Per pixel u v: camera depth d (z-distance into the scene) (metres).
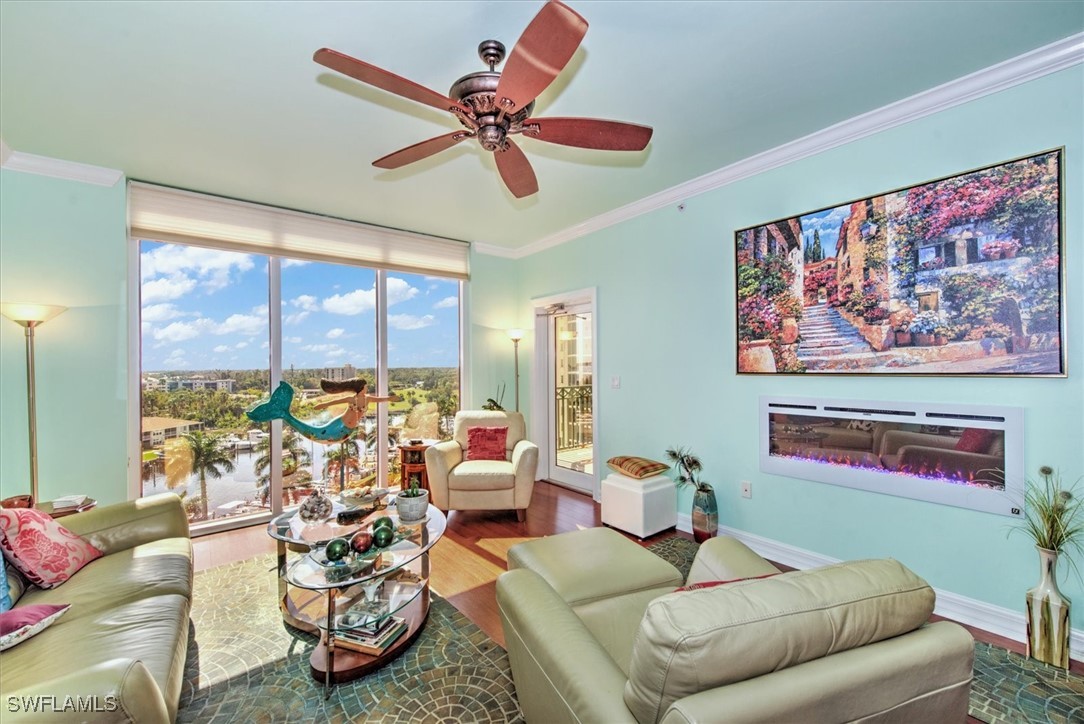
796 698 0.77
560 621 1.22
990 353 2.04
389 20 1.66
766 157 2.79
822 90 2.14
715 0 1.58
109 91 2.07
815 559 2.66
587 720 0.92
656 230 3.54
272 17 1.63
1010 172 1.98
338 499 2.63
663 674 0.80
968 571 2.13
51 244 2.79
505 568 2.82
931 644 0.92
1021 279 1.96
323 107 2.22
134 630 1.50
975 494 2.10
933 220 2.19
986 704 1.65
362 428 4.14
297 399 3.79
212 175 3.02
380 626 2.04
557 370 4.87
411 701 1.72
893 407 2.34
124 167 2.89
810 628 0.86
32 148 2.61
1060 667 1.81
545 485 4.79
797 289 2.70
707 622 0.81
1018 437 1.98
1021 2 1.61
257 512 3.59
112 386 2.97
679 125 2.45
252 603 2.41
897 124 2.29
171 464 3.29
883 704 0.85
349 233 4.01
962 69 2.00
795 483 2.75
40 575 1.76
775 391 2.83
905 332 2.29
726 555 1.66
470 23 1.69
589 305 4.37
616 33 1.74
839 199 2.51
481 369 4.84
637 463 3.36
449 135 1.80
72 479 2.85
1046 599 1.83
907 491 2.30
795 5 1.61
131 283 3.10
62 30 1.67
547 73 1.37
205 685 1.81
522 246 4.96
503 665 1.92
